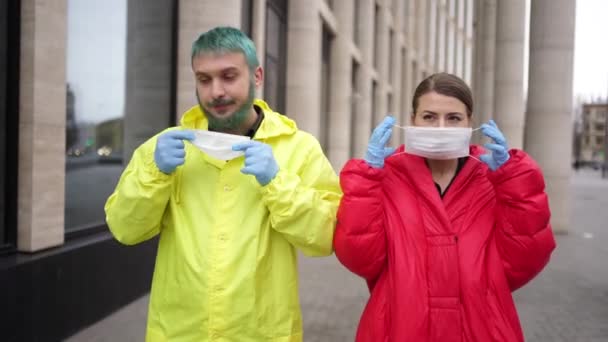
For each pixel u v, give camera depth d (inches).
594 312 245.6
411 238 87.4
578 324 227.5
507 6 610.5
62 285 189.5
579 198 1024.9
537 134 493.7
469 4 2001.7
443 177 93.7
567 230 503.5
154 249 266.8
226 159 81.7
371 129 915.4
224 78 80.9
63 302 190.4
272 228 86.4
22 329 169.2
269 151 80.9
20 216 180.9
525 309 249.3
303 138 91.1
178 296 84.0
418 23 1262.3
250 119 87.4
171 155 80.6
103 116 246.5
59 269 187.5
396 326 85.9
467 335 85.2
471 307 84.9
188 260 82.9
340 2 662.5
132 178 84.4
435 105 89.5
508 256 88.3
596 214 712.4
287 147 88.4
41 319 178.2
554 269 342.6
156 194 82.7
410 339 84.5
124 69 265.0
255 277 82.9
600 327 223.6
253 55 83.0
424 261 86.7
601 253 404.8
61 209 195.2
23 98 179.0
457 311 85.4
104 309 218.5
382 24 914.1
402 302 85.6
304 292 272.2
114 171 257.4
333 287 283.7
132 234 86.6
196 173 86.3
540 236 86.0
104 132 248.1
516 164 85.5
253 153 79.1
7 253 177.0
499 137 85.3
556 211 499.8
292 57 511.2
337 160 663.1
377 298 90.3
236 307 81.6
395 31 1040.2
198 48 81.1
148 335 87.8
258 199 84.6
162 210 85.5
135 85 273.7
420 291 85.6
